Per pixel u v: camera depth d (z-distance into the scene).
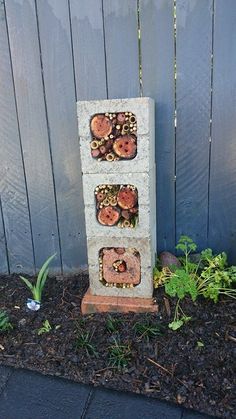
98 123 1.41
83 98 1.67
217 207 1.73
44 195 1.83
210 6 1.48
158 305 1.53
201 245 1.79
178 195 1.73
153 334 1.39
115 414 1.14
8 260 1.98
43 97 1.68
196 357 1.28
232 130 1.62
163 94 1.61
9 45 1.63
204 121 1.62
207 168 1.68
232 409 1.11
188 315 1.47
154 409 1.14
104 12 1.54
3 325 1.48
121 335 1.42
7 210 1.89
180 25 1.52
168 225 1.79
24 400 1.21
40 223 1.88
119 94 1.64
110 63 1.60
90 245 1.55
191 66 1.56
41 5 1.57
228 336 1.36
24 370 1.32
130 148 1.41
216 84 1.57
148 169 1.41
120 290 1.58
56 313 1.60
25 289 1.83
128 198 1.47
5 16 1.60
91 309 1.57
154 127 1.61
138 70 1.59
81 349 1.36
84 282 1.86
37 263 1.96
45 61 1.64
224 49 1.52
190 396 1.16
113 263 1.57
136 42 1.56
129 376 1.24
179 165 1.69
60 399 1.20
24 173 1.81
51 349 1.38
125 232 1.51
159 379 1.22
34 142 1.75
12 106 1.71
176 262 1.71
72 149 1.74
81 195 1.81
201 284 1.55
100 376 1.26
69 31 1.59
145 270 1.54
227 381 1.19
